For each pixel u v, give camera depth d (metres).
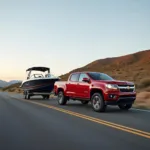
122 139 7.33
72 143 6.92
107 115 12.20
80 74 15.73
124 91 13.45
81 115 12.21
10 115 12.41
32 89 26.09
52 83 25.91
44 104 18.64
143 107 16.31
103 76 14.98
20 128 9.02
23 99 26.05
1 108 15.78
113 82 13.34
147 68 68.06
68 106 16.86
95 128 8.93
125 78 48.06
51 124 9.76
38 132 8.34
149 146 6.58
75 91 15.88
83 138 7.48
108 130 8.59
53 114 12.66
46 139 7.38
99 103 13.48
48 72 28.08
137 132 8.23
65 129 8.79
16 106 17.11
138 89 30.69
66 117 11.58
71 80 16.52
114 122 10.15
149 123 9.91
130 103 13.80
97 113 13.02
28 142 7.05
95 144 6.80
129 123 9.92
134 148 6.40
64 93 17.25
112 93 13.10
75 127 9.14
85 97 14.87
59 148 6.44
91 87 14.26
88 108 15.49
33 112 13.56
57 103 19.66
